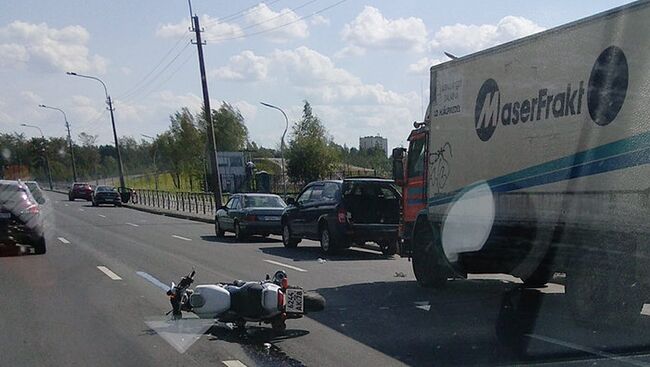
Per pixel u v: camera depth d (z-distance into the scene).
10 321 9.34
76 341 8.19
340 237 17.80
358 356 7.46
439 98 11.83
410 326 8.96
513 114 9.80
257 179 42.97
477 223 10.66
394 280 13.45
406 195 13.20
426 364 7.10
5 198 17.12
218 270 14.62
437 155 11.84
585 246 8.47
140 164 97.81
